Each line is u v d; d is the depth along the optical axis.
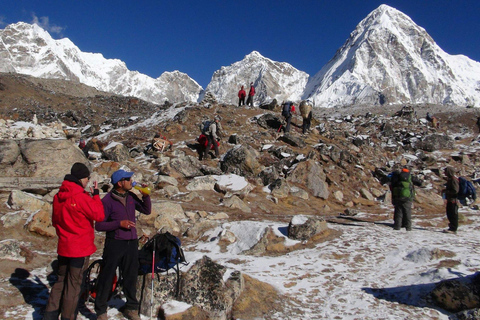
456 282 5.23
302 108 21.06
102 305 4.16
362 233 8.93
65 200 3.93
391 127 26.47
